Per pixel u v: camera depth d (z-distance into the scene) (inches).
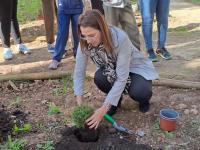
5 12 123.6
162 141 81.8
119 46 76.0
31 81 112.9
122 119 90.4
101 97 101.6
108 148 78.7
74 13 115.3
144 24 120.3
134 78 86.7
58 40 119.4
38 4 195.3
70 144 80.0
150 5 117.2
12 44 145.6
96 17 70.9
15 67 124.3
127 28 115.9
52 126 88.0
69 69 119.9
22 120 90.6
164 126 84.5
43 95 104.0
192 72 115.8
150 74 86.9
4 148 79.4
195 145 80.5
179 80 107.3
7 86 109.0
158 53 127.6
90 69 118.9
